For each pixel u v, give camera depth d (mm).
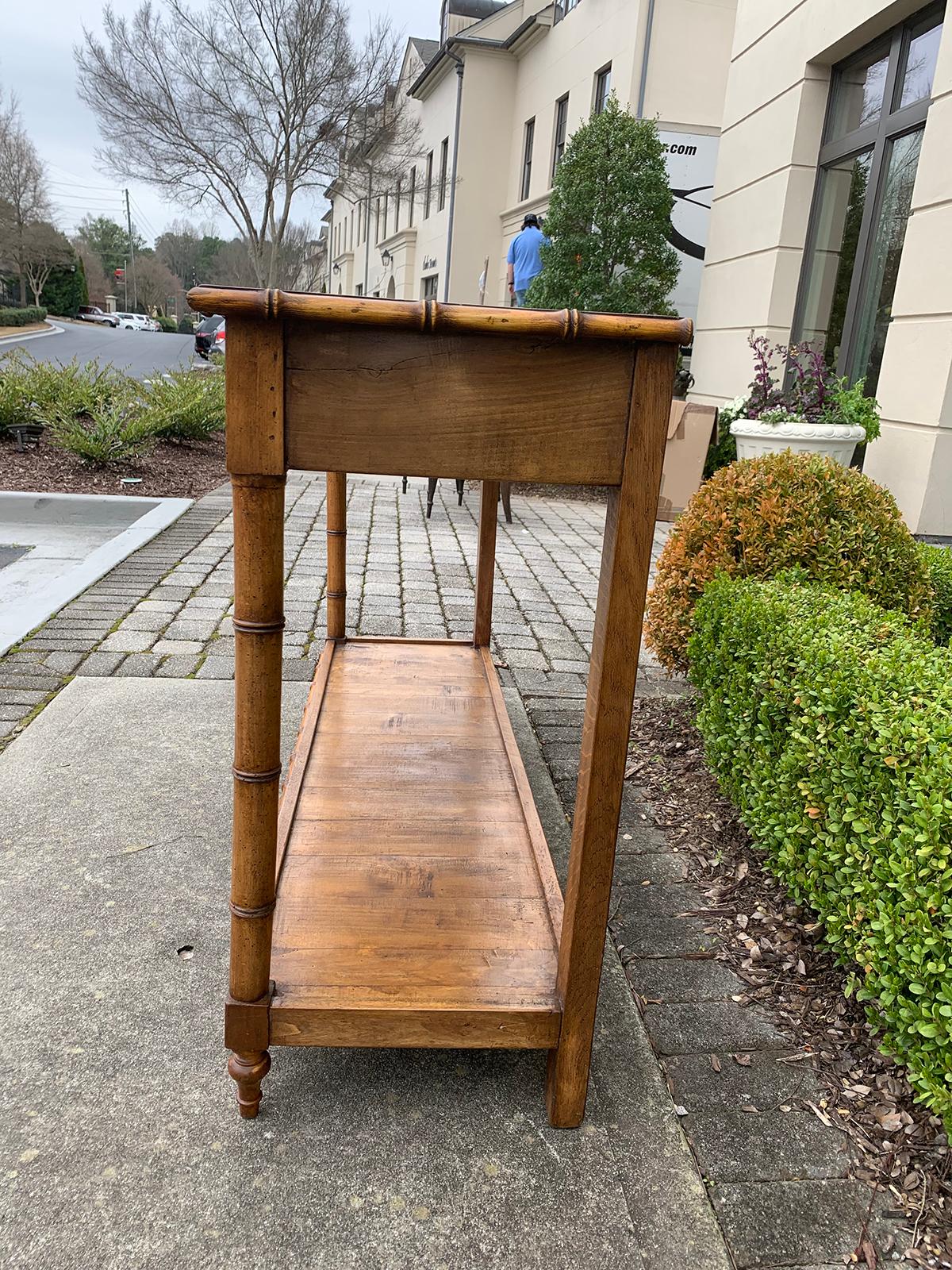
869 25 6121
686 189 11391
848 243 6863
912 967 1472
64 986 1792
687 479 7051
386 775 2416
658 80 11742
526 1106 1596
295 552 5434
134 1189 1380
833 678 1896
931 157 5406
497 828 2160
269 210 17375
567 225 9617
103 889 2096
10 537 5250
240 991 1435
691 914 2182
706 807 2668
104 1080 1578
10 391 7688
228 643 3701
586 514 7395
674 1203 1421
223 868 2201
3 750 2744
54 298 50781
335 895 1832
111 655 3525
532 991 1539
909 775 1622
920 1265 1331
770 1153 1516
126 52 15680
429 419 1188
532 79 16844
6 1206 1339
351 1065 1665
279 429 1171
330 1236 1328
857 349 6723
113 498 6402
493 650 3930
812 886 1896
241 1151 1460
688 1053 1744
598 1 13289
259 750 1316
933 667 1893
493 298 18969
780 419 6246
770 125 7500
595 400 1204
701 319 8977
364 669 3217
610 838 1386
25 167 40344
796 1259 1339
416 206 22672
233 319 1123
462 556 5590
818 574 2893
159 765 2686
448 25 19641
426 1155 1478
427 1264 1298
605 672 1306
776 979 1954
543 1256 1322
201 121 16469
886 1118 1583
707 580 3000
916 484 5496
